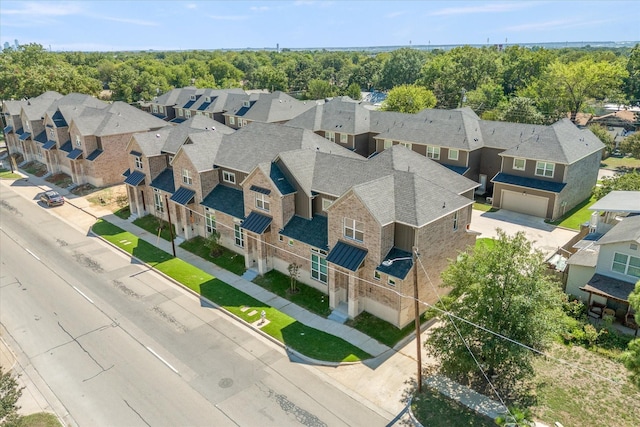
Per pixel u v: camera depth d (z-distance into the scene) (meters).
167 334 28.75
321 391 23.69
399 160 34.69
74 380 24.69
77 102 72.88
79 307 31.94
